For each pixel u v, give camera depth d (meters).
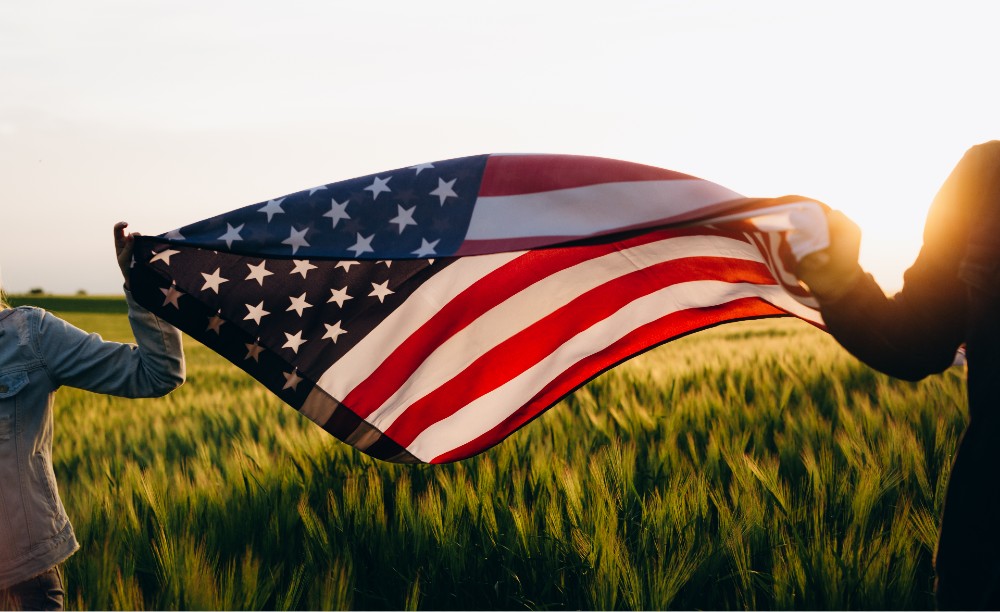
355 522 4.30
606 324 2.85
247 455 5.71
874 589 3.42
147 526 4.58
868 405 6.16
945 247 1.68
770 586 3.62
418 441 2.94
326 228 2.44
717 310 2.75
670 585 3.49
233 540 4.40
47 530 2.46
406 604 3.61
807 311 2.48
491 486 4.55
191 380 14.53
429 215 2.44
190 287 2.60
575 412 7.65
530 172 2.45
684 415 6.58
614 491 4.46
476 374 2.91
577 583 3.81
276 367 2.75
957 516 1.62
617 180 2.31
